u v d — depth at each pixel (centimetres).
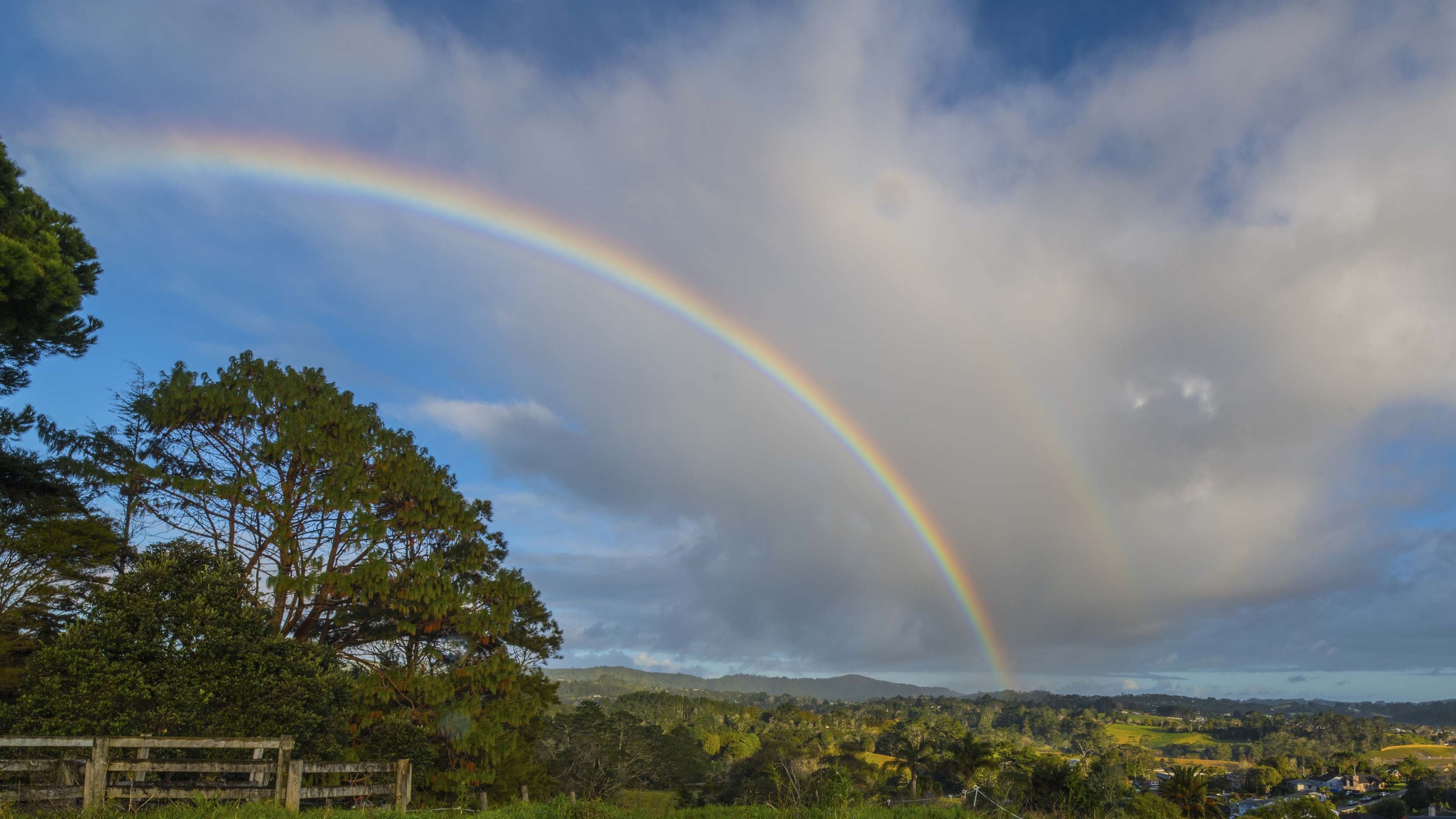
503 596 2914
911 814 1909
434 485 2931
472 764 2688
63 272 2089
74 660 1817
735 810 2192
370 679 2583
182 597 2016
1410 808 8650
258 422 2744
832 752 9606
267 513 2623
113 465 2677
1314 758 15625
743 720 17262
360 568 2603
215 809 1230
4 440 2325
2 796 1102
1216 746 19400
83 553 2439
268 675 2042
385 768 1598
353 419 2800
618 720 7731
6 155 2095
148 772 1377
